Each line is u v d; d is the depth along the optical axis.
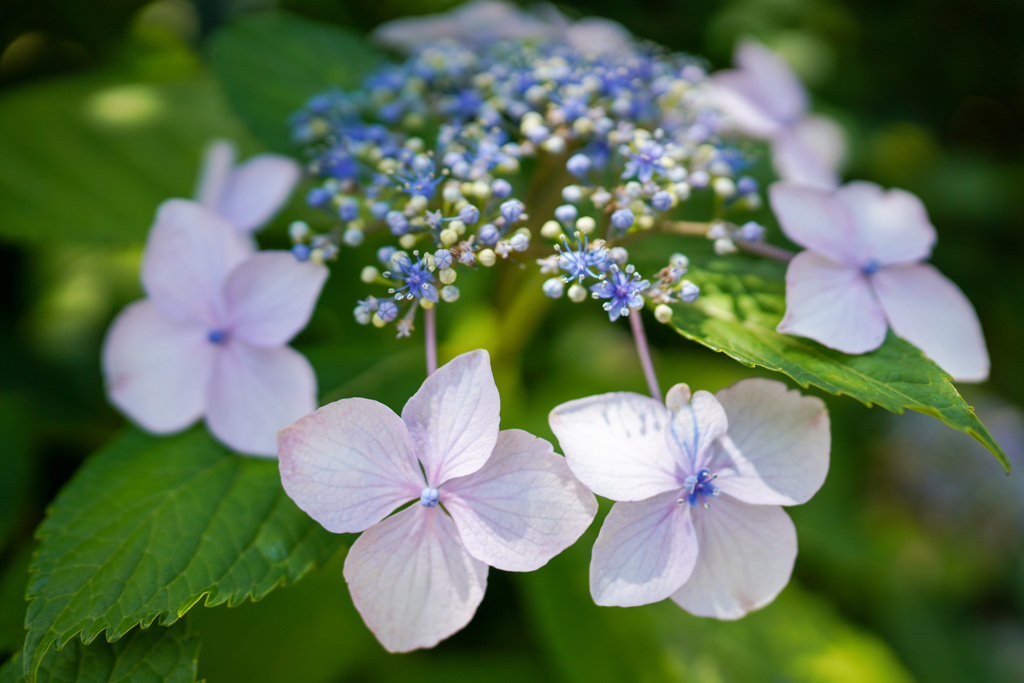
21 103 0.28
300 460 0.18
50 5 0.30
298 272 0.20
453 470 0.18
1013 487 0.35
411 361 0.24
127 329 0.22
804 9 0.37
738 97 0.25
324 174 0.22
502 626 0.27
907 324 0.20
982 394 0.39
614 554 0.18
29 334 0.28
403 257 0.18
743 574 0.19
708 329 0.19
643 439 0.18
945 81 0.39
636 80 0.22
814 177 0.25
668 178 0.20
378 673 0.25
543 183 0.22
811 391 0.35
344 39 0.27
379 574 0.18
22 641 0.20
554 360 0.32
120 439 0.21
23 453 0.24
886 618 0.34
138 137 0.28
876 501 0.37
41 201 0.26
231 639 0.23
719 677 0.25
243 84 0.26
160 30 0.34
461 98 0.22
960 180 0.38
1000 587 0.37
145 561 0.19
